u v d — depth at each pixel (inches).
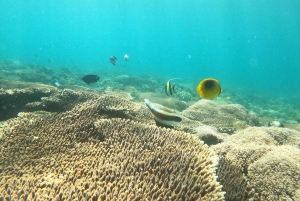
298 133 62.2
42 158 33.9
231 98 291.6
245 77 870.4
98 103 59.9
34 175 29.3
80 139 41.3
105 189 25.5
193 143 40.6
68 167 31.3
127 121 48.8
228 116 110.4
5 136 41.3
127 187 26.4
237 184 38.6
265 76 1001.5
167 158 33.3
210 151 37.3
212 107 115.0
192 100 226.7
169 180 28.6
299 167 38.1
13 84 110.7
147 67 892.0
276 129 62.5
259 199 37.9
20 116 57.3
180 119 46.0
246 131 60.8
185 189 27.0
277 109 275.3
